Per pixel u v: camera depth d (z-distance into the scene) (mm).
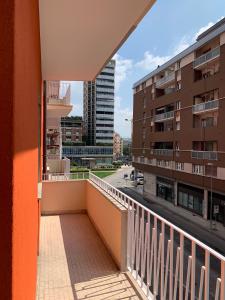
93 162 69125
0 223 830
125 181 43156
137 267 3191
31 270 2037
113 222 4148
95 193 6070
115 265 3920
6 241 834
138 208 3209
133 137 38531
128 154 104812
